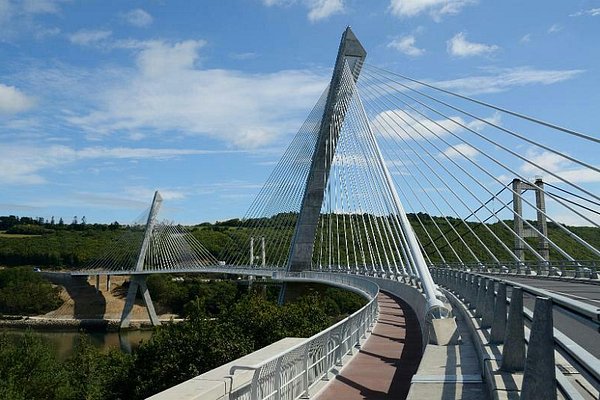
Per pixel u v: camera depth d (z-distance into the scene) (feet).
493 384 20.85
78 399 118.42
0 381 95.55
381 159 110.22
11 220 606.14
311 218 214.07
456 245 215.31
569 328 42.27
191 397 18.34
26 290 350.43
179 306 347.77
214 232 448.24
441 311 39.55
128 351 232.94
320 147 207.10
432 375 27.66
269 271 229.25
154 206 388.57
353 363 40.91
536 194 162.30
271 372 24.68
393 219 116.67
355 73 193.26
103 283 391.04
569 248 181.68
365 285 125.80
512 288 24.54
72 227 577.43
